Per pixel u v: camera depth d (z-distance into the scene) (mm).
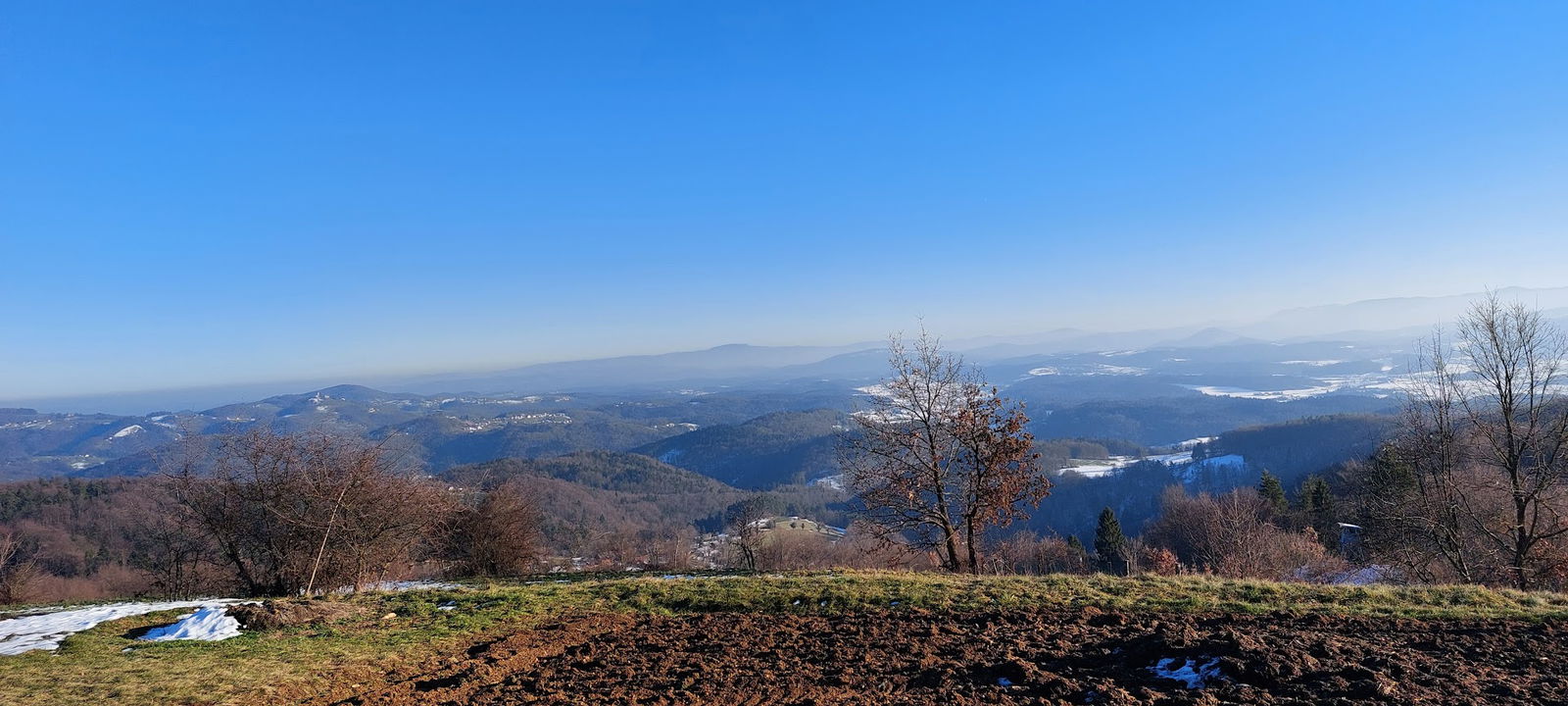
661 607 13242
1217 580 12820
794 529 60656
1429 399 20828
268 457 18969
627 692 8047
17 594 26375
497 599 14352
